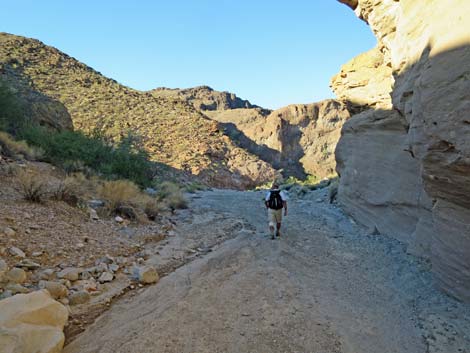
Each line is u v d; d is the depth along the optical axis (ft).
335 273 17.75
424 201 19.84
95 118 134.92
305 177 201.26
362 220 30.35
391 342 11.28
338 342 11.01
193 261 18.49
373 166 29.94
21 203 20.21
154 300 13.21
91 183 33.42
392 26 24.38
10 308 8.91
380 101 36.63
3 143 33.76
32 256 14.56
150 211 27.96
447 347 11.02
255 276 16.51
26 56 167.12
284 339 10.96
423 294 15.01
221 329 11.35
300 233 26.86
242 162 148.05
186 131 155.22
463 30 12.40
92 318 11.37
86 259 15.96
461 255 13.80
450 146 12.84
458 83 12.35
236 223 30.25
